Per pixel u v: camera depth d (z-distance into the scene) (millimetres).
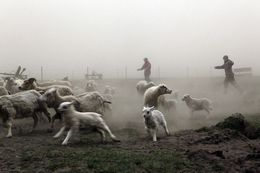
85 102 12289
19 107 11141
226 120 11125
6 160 8172
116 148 9102
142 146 9352
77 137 10625
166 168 7340
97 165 7512
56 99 11781
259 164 7699
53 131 11789
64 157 8195
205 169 7418
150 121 10227
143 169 7312
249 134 10609
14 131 11938
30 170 7457
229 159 7984
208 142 9602
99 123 9828
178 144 9492
